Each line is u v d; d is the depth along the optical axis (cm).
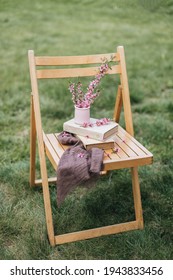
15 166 342
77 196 308
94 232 267
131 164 251
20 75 550
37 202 298
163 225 275
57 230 274
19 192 311
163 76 547
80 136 268
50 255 254
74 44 685
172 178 327
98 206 295
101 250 257
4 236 267
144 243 259
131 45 679
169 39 708
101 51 652
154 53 638
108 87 511
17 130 410
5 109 452
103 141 260
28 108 457
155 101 478
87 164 244
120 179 328
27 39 709
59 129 409
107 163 246
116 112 302
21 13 861
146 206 298
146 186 319
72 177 244
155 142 387
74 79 525
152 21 805
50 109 445
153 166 348
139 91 496
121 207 297
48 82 521
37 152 368
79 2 930
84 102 271
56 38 718
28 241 260
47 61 270
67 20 823
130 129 288
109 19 827
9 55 630
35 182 317
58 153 261
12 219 279
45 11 878
